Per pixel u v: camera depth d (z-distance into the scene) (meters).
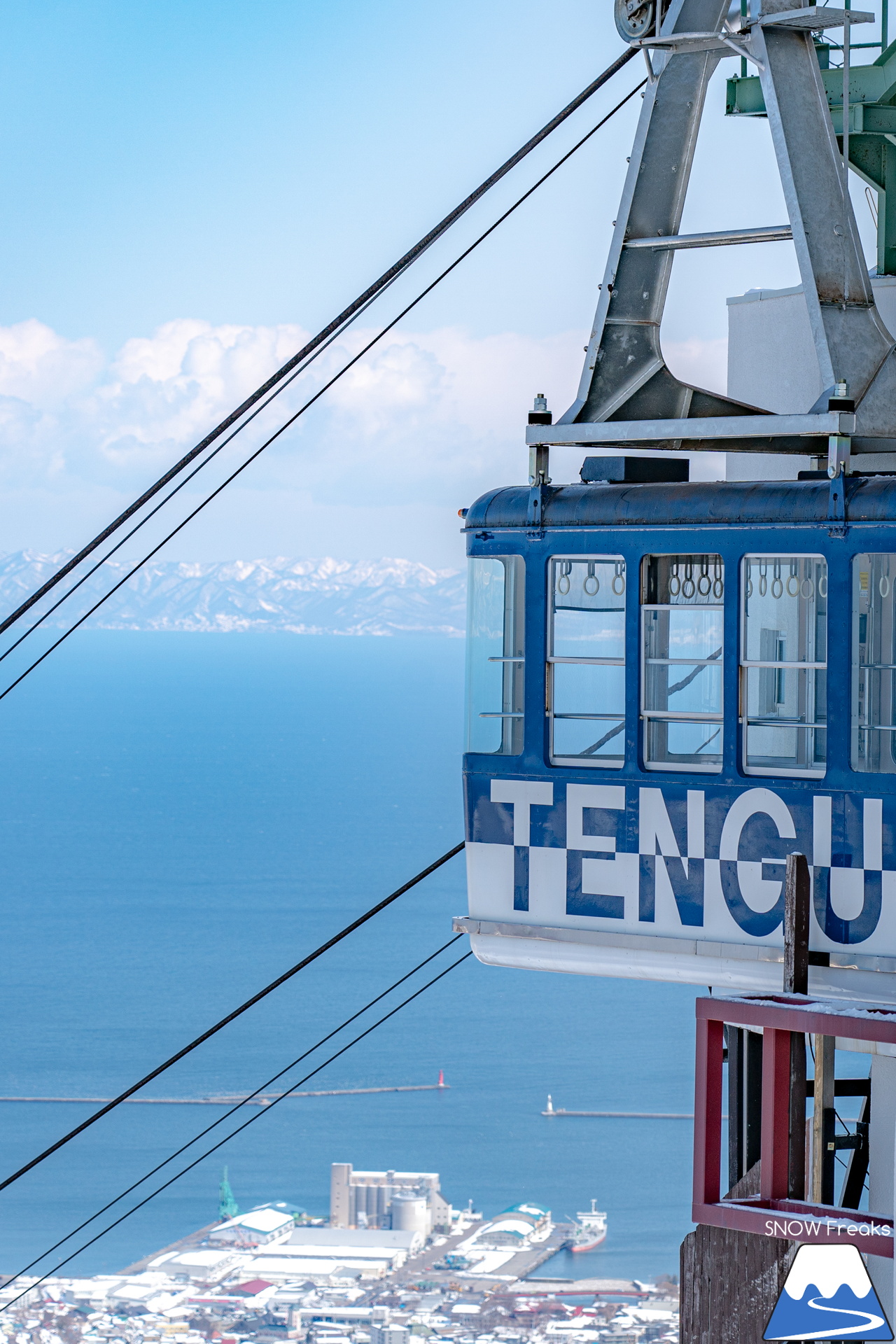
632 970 20.53
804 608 19.88
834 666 19.00
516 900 21.30
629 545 20.31
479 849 21.58
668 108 21.05
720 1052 18.03
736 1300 18.02
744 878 19.66
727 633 19.66
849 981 18.92
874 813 18.81
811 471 20.36
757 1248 17.88
